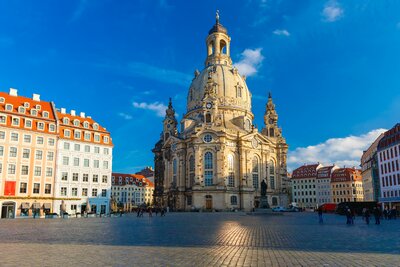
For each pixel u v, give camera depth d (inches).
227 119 5216.5
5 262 571.5
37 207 3107.8
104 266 538.0
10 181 3009.4
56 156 3312.0
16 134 3102.9
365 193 5590.6
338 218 2406.5
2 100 3152.1
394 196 3459.6
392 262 586.9
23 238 964.0
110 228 1369.3
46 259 601.0
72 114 3678.6
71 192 3371.1
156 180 5713.6
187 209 4530.0
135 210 4968.0
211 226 1515.7
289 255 663.8
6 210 2974.9
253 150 4992.6
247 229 1336.1
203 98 5083.7
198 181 4503.0
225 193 4456.2
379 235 1084.5
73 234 1091.3
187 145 4849.9
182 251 708.0
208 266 545.6
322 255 665.6
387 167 3634.4
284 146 5364.2
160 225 1577.3
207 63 5964.6
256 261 593.9
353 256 653.3
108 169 3676.2
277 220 2096.5
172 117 5797.2
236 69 5708.7
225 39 6067.9
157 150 5757.9
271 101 5772.6
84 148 3528.5
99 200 3550.7
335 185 7175.2
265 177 5064.0
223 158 4547.2
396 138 3454.7
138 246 786.8
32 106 3341.5
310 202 7534.5
